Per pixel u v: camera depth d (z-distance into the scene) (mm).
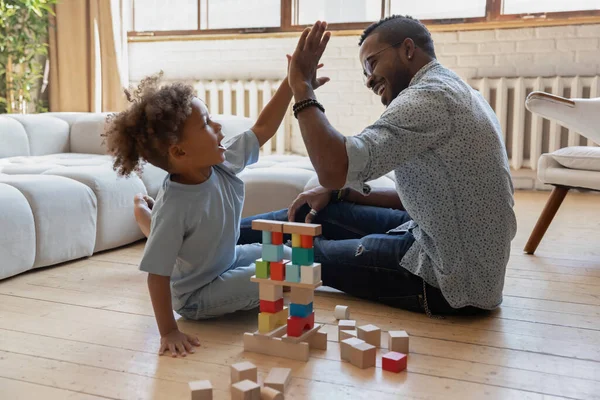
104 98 4484
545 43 3781
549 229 2689
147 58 4668
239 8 4484
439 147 1359
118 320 1524
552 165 2223
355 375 1213
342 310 1528
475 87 3922
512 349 1350
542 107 2211
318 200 1820
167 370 1235
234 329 1483
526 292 1776
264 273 1333
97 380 1188
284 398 1104
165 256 1350
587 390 1146
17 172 2344
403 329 1476
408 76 1457
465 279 1501
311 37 1272
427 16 4047
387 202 1861
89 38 4438
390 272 1590
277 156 2971
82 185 2152
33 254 1946
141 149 1323
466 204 1437
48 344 1367
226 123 2980
